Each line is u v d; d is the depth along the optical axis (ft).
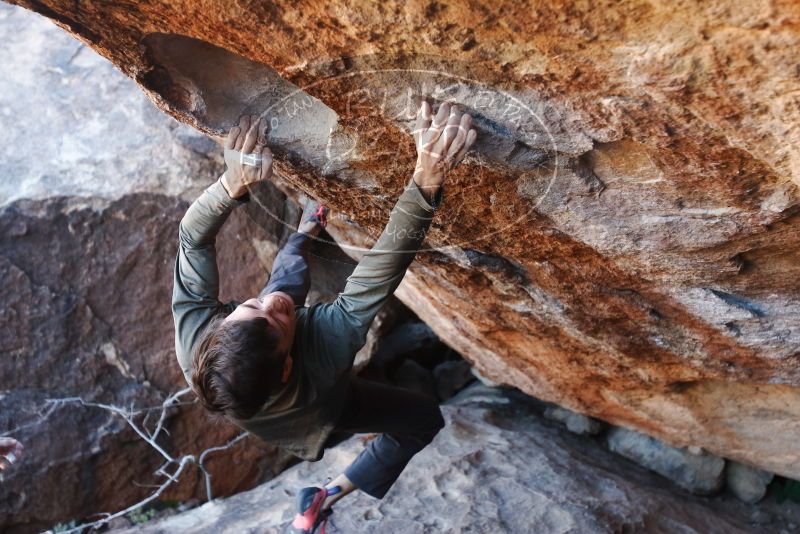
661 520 13.16
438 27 4.73
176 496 16.14
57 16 5.58
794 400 11.09
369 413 7.76
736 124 4.86
